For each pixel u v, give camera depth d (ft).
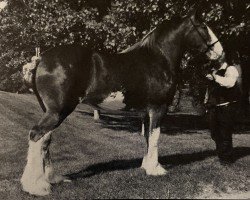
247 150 38.88
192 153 37.04
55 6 61.93
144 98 25.70
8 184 27.09
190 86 64.44
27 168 24.00
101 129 62.03
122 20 55.26
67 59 23.84
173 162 31.89
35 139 23.73
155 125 26.25
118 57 25.46
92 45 61.52
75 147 44.19
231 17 50.16
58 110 23.76
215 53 27.50
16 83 113.09
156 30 26.96
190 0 49.78
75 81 23.81
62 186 24.94
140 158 35.91
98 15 62.13
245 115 70.08
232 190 25.23
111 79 24.58
